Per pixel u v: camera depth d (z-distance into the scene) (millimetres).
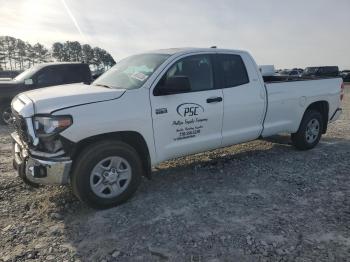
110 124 4109
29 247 3473
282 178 5324
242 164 6004
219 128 5262
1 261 3234
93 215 4129
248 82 5613
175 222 3932
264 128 5934
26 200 4543
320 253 3316
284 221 3938
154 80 4562
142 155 4617
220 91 5207
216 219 3998
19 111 4082
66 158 3889
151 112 4457
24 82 10312
